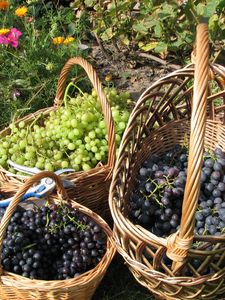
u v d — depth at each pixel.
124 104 1.46
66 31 2.05
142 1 1.86
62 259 1.09
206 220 1.08
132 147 1.15
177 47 1.80
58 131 1.30
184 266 0.95
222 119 1.26
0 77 1.72
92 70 1.21
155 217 1.11
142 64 1.97
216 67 1.11
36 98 1.70
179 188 1.11
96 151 1.28
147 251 0.97
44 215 1.12
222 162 1.16
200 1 1.69
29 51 1.73
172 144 1.28
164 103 1.22
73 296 1.04
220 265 0.97
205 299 1.01
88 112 1.31
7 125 1.66
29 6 2.07
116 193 1.08
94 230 1.10
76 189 1.20
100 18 1.96
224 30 1.70
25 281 1.02
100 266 1.06
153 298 1.19
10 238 1.07
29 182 1.03
